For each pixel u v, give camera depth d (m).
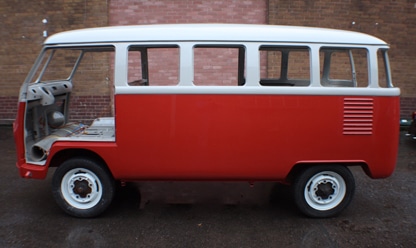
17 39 7.85
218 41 3.49
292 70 5.89
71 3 7.64
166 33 3.52
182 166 3.58
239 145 3.54
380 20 7.93
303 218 3.80
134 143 3.54
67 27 7.74
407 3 7.94
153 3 7.68
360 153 3.61
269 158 3.57
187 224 3.65
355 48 3.61
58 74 7.81
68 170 3.70
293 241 3.31
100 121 4.85
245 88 3.48
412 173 5.27
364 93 3.54
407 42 8.09
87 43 3.57
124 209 4.00
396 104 3.62
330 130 3.55
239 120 3.51
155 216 3.83
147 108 3.50
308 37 3.55
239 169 3.59
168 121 3.51
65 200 3.74
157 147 3.55
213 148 3.54
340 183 3.75
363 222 3.71
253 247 3.20
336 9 7.77
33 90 3.93
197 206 4.10
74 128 4.66
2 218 3.74
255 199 4.32
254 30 3.55
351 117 3.55
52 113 4.53
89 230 3.50
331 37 3.58
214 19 7.74
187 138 3.53
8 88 8.04
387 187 4.72
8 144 6.77
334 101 3.52
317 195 3.75
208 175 3.61
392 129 3.62
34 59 7.89
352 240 3.33
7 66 7.96
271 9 7.62
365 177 5.11
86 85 7.89
